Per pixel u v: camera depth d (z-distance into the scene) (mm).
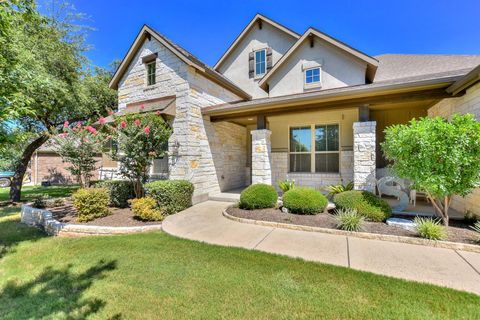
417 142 4691
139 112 8008
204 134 9234
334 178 8969
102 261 3951
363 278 3172
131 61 10227
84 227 5555
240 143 12039
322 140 9438
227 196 9219
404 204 5992
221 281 3191
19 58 5965
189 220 6254
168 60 8984
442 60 10703
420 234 4477
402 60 11672
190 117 8508
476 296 2729
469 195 5629
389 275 3244
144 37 9750
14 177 10820
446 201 4832
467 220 5297
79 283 3299
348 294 2824
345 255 3932
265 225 5691
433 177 4582
